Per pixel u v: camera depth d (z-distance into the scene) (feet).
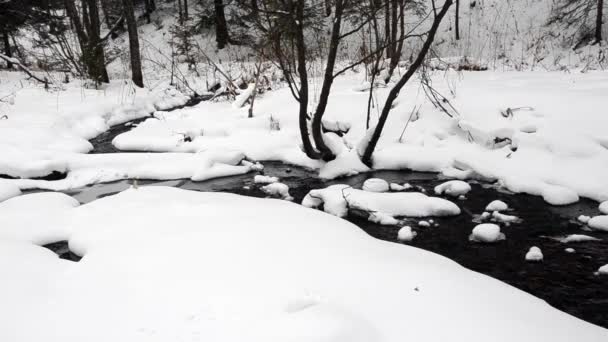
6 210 15.99
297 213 14.33
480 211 16.84
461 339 7.95
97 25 44.78
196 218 13.78
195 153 24.11
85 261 11.19
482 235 14.52
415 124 23.39
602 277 12.43
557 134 19.57
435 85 27.40
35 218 15.05
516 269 13.04
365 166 21.70
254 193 19.42
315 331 7.61
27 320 8.53
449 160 21.31
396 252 11.69
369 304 8.93
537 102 21.85
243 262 10.56
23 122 27.96
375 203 16.74
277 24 18.19
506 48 63.21
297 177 21.36
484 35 66.33
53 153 23.32
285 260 10.66
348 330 7.77
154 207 15.05
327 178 20.89
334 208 16.58
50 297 9.41
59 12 70.03
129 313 8.66
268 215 13.96
